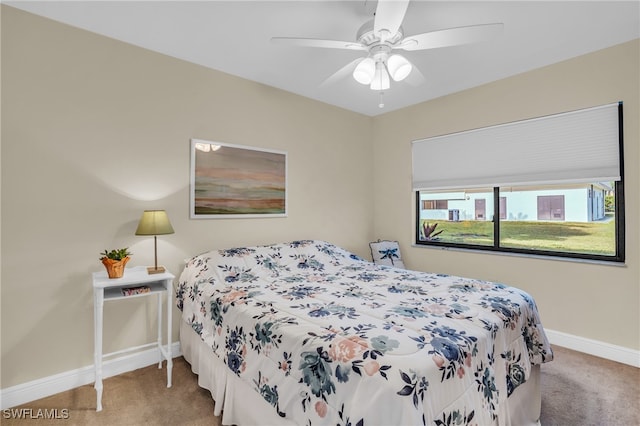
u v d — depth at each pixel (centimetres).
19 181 188
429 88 317
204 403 187
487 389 123
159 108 241
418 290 189
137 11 191
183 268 253
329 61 257
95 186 214
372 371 102
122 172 225
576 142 258
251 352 151
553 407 183
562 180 265
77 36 208
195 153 258
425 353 110
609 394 195
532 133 281
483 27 161
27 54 191
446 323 137
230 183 279
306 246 289
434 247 351
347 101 352
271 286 204
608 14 196
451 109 331
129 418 173
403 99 348
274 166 309
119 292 198
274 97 310
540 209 290
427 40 173
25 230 190
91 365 211
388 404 95
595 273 250
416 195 378
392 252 370
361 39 183
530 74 278
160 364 229
